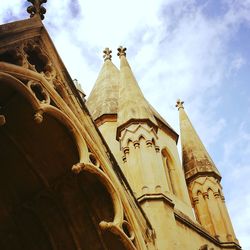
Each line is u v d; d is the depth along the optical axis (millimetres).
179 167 24234
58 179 12883
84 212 13016
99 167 12328
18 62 10914
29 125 12086
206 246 17828
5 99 11383
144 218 13164
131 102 20484
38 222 13156
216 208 22625
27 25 11562
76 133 11766
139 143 18484
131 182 17109
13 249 13250
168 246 14680
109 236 12766
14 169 12695
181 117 29844
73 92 12734
